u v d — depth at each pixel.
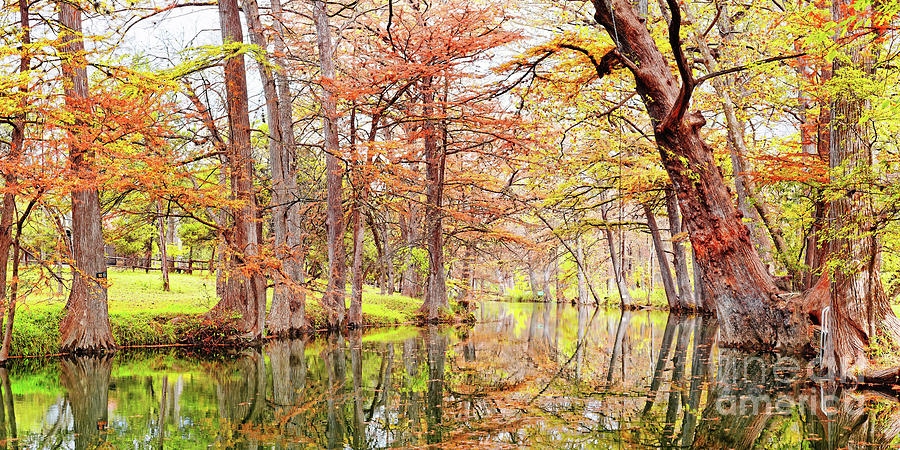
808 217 11.69
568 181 23.55
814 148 16.42
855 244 10.18
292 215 20.27
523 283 67.06
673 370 13.13
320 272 28.73
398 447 7.61
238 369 13.71
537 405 9.91
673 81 13.36
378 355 15.91
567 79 14.80
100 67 12.84
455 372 13.20
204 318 17.45
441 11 20.14
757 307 14.57
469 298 32.28
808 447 7.46
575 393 10.83
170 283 26.98
